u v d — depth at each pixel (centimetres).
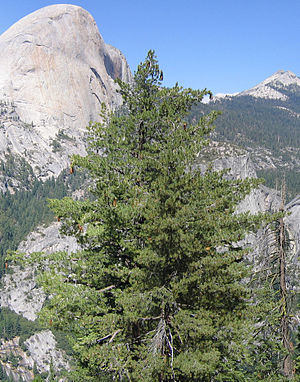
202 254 1318
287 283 1406
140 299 1221
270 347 1373
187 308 1337
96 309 1364
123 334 1348
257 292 1355
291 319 1408
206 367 1147
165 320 1283
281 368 1401
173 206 1270
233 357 1305
